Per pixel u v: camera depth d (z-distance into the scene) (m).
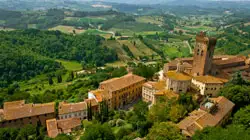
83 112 149.12
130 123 129.88
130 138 110.38
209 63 153.12
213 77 147.50
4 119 137.25
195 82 147.12
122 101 163.75
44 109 146.62
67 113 145.12
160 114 118.12
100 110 146.38
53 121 136.62
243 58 191.62
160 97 135.25
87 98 172.12
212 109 114.31
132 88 169.62
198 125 101.19
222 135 84.56
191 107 123.94
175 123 111.06
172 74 146.75
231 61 178.50
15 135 128.38
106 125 119.19
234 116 111.75
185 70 165.25
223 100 122.19
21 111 142.62
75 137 127.38
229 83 138.88
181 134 97.69
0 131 127.50
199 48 149.75
